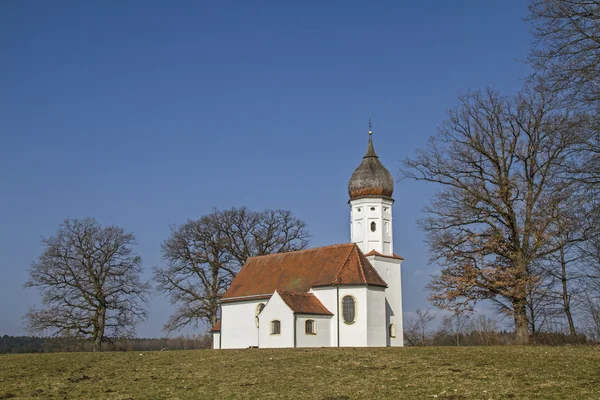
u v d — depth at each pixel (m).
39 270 72.06
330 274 62.12
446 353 37.03
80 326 71.38
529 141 48.47
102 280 73.94
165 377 32.12
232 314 68.62
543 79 25.27
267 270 69.62
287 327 57.41
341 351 41.59
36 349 92.44
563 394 23.14
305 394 26.19
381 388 26.67
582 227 26.19
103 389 28.88
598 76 23.80
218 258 83.81
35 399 26.59
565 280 41.75
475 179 51.03
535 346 40.66
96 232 74.88
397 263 70.50
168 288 83.75
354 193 71.94
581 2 23.77
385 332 60.62
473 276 49.56
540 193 46.84
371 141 74.25
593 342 42.09
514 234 48.38
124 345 74.94
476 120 51.03
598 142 24.95
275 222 86.94
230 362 37.19
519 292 46.41
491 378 27.55
